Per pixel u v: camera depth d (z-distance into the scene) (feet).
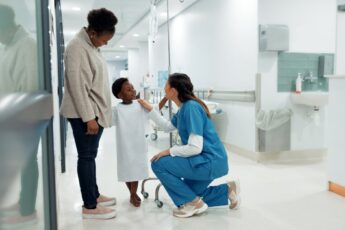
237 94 13.41
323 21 12.71
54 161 5.00
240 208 7.54
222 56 14.88
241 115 13.38
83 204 7.28
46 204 4.60
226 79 14.57
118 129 7.57
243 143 13.29
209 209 7.49
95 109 6.60
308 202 7.89
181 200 7.04
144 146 7.70
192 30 18.34
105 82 6.85
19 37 2.56
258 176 10.17
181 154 6.82
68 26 23.89
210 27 16.02
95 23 6.37
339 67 12.91
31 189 3.09
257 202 7.91
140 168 7.63
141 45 31.04
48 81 4.33
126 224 6.72
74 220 6.93
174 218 7.02
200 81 17.53
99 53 6.86
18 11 2.51
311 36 12.60
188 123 6.81
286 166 11.46
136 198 7.75
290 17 12.34
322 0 12.64
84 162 6.81
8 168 1.41
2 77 1.94
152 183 9.53
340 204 7.73
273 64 12.26
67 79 6.37
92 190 6.96
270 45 11.80
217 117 15.61
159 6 18.33
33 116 2.41
